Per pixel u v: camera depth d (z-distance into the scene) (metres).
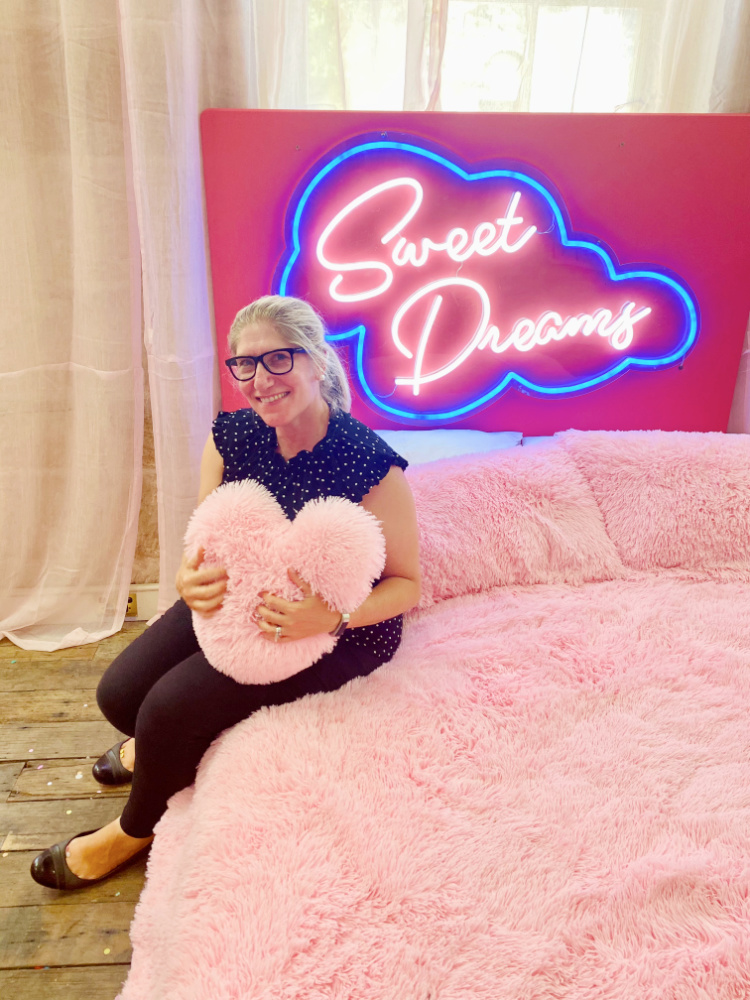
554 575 1.70
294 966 0.83
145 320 1.85
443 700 1.27
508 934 0.87
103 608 2.12
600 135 1.82
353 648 1.31
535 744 1.19
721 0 1.81
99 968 1.21
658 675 1.37
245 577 1.13
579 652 1.43
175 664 1.36
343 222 1.87
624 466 1.77
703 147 1.83
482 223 1.87
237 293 1.94
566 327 1.98
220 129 1.78
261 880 0.92
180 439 1.94
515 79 1.87
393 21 1.84
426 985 0.81
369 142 1.79
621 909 0.91
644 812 1.06
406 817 1.01
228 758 1.12
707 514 1.72
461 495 1.68
